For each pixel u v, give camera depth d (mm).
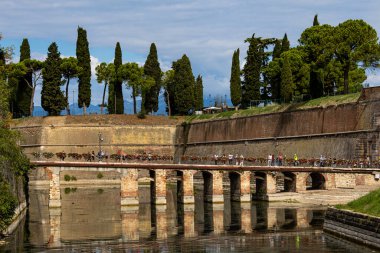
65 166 90500
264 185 97938
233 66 157375
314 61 141375
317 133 122812
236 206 90812
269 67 151500
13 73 159750
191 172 94312
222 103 168125
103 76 168875
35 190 132125
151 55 169500
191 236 63656
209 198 97250
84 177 148625
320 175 100188
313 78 134125
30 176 146750
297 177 98000
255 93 151625
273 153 133250
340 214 59281
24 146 158500
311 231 64188
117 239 62469
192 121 161000
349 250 52531
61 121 158000
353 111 115250
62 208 90812
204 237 62781
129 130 162750
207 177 98562
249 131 141625
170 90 174125
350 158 113188
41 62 164875
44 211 87000
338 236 59531
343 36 125125
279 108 135375
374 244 51906
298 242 57781
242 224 71562
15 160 71875
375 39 125562
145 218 78500
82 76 161375
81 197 109812
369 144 110250
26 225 73062
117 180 149375
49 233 66750
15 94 163625
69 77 164000
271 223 71625
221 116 151625
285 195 96625
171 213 83562
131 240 61750
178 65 168125
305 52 142625
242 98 156875
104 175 149375
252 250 54969
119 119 163125
